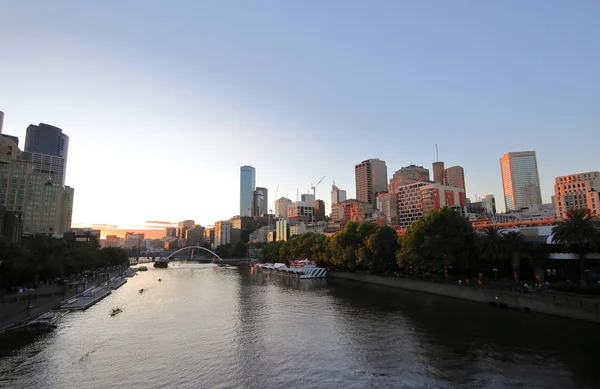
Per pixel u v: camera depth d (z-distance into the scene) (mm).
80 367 50156
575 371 43969
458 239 103438
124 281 165500
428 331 63844
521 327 63500
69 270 136250
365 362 49938
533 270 92188
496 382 41875
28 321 75438
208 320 78375
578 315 66312
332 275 173750
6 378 46406
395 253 130000
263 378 45594
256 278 182125
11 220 170125
